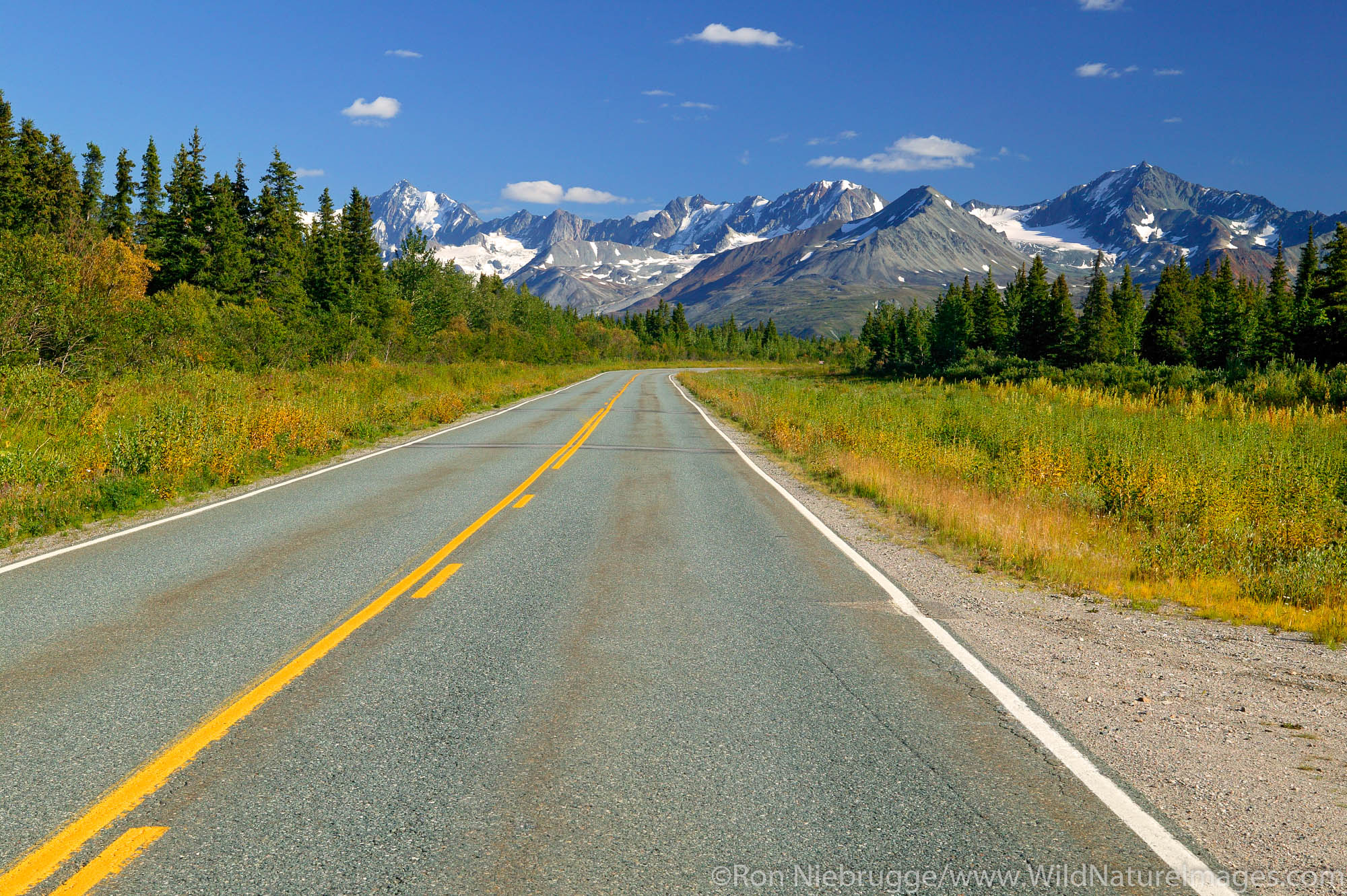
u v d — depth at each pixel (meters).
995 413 20.72
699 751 3.75
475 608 6.16
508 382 46.38
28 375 17.44
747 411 27.84
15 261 20.97
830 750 3.78
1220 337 62.81
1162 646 5.59
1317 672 5.06
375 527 9.45
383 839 2.97
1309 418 20.66
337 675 4.71
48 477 11.23
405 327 57.19
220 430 15.27
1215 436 16.61
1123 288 90.62
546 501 11.44
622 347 139.50
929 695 4.50
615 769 3.56
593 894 2.65
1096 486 12.21
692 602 6.39
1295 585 7.21
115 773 3.47
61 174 51.06
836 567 7.75
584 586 6.85
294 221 58.34
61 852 2.87
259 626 5.65
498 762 3.62
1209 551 8.25
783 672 4.84
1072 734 3.99
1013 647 5.42
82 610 6.05
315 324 37.91
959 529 9.33
